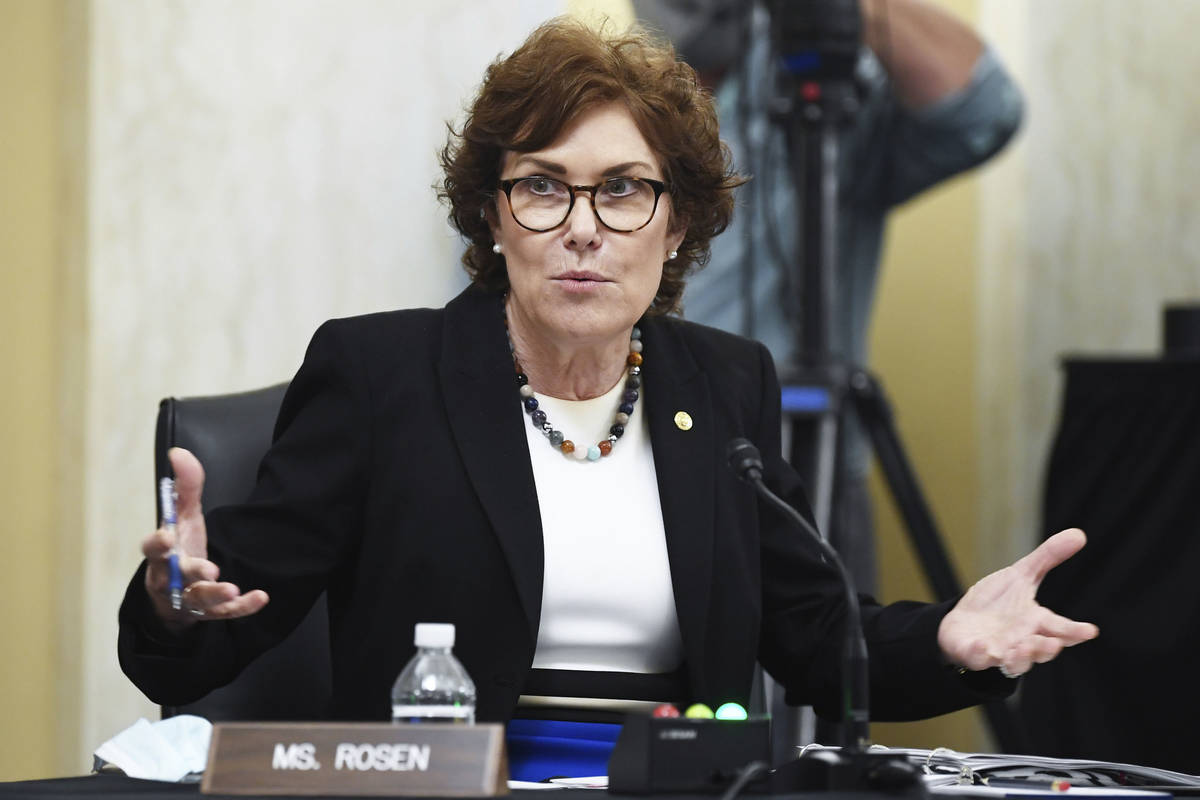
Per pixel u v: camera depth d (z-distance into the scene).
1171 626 10.48
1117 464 10.95
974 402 13.58
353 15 11.52
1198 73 13.51
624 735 4.13
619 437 5.77
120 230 11.01
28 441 10.77
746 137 11.72
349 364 5.57
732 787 3.94
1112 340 13.61
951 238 13.69
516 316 5.79
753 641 5.59
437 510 5.37
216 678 4.98
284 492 5.39
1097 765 4.89
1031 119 13.66
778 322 11.73
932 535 9.53
